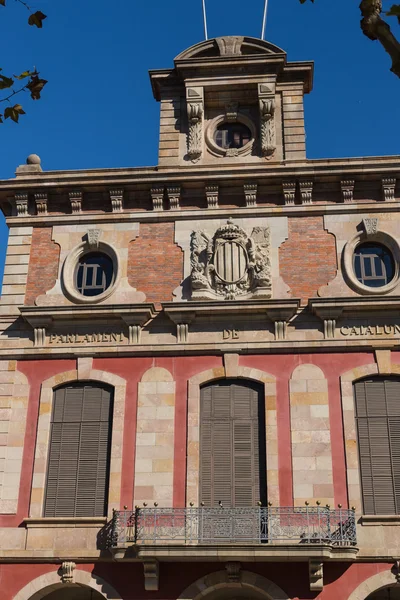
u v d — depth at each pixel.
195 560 21.09
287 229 25.48
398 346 23.73
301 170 25.70
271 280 24.75
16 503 22.81
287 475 22.42
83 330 24.75
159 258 25.52
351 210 25.55
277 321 24.17
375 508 22.12
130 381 24.03
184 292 25.00
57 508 22.80
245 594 22.70
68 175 26.34
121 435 23.31
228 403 23.64
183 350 24.14
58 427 23.78
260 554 20.59
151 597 21.31
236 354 24.02
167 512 21.92
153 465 22.84
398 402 23.30
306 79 27.91
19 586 21.83
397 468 22.58
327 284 24.70
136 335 24.48
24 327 25.02
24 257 26.03
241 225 25.66
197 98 27.38
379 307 23.98
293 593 20.97
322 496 22.12
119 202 26.27
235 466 22.84
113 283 25.25
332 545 20.86
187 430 23.19
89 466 23.25
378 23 10.61
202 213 25.88
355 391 23.50
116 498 22.55
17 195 26.61
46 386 24.19
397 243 24.97
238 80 27.41
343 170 25.59
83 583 21.67
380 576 21.14
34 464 23.20
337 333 24.03
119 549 21.34
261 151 26.80
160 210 26.14
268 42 27.69
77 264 25.92
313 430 22.92
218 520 21.44
